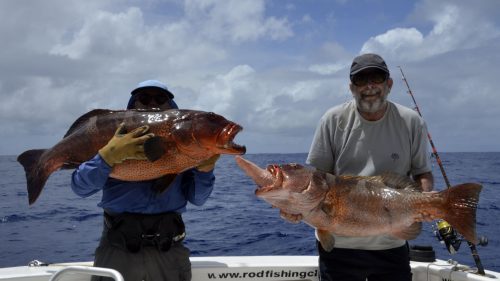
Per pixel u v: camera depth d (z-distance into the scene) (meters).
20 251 7.87
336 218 3.20
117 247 3.24
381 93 3.49
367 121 3.68
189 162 3.02
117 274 2.57
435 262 4.41
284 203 3.13
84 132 3.15
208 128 2.88
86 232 9.66
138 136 2.90
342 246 3.70
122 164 2.97
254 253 7.26
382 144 3.68
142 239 3.24
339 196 3.19
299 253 7.24
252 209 12.66
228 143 2.89
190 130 2.90
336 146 3.78
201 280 4.12
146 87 3.57
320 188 3.13
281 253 7.25
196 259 4.41
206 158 3.00
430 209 3.15
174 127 2.95
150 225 3.27
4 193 19.62
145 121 3.03
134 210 3.25
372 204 3.22
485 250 7.69
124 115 3.12
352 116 3.74
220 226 9.67
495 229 9.94
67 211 12.91
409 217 3.21
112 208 3.28
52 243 8.52
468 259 7.05
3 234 9.44
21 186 23.92
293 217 3.19
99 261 3.28
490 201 15.41
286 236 8.47
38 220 11.29
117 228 3.26
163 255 3.31
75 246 8.28
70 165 3.18
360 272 3.67
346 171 3.75
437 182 16.58
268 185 3.08
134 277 3.21
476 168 40.88
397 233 3.27
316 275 4.25
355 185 3.24
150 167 2.99
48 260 7.27
